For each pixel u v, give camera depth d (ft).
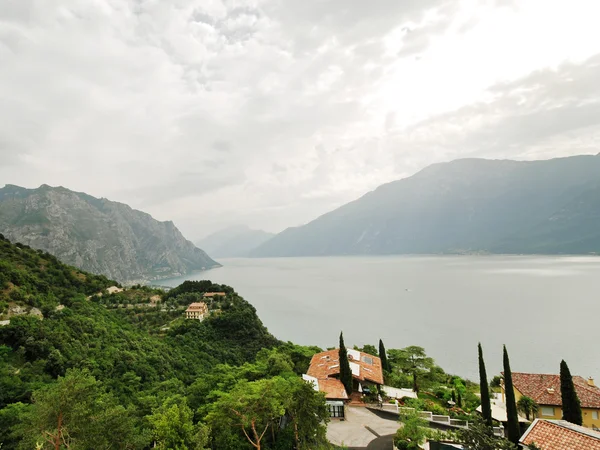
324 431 116.26
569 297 613.11
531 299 609.83
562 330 408.67
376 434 144.46
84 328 248.11
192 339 331.57
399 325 473.67
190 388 168.35
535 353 338.34
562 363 151.02
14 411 126.52
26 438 88.74
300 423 115.75
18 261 338.54
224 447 113.50
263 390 118.42
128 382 197.36
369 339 419.95
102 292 416.05
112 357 222.07
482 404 164.45
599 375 284.20
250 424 117.60
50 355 191.72
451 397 210.18
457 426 157.38
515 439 146.92
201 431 100.63
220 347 339.16
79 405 90.43
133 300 442.50
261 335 384.88
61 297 296.92
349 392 186.19
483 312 524.52
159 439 99.50
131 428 100.22
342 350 190.29
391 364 250.57
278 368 203.21
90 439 89.15
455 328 442.09
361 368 204.74
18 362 183.42
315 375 201.26
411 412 141.28
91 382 99.45
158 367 236.63
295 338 440.04
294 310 614.34
